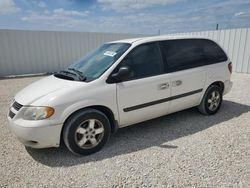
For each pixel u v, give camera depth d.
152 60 3.75
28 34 11.88
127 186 2.48
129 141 3.63
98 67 3.52
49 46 12.65
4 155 3.24
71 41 13.27
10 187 2.52
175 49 4.07
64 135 3.03
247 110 5.06
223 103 5.63
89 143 3.23
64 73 3.78
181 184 2.48
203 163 2.88
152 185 2.48
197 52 4.40
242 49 10.53
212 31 11.78
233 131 3.90
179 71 3.99
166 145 3.44
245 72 10.55
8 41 11.38
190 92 4.20
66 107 2.95
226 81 4.88
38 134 2.85
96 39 14.04
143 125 4.31
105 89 3.22
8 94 7.38
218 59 4.74
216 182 2.49
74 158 3.13
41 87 3.32
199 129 4.04
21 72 12.06
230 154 3.10
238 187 2.40
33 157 3.17
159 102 3.78
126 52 3.52
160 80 3.71
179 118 4.62
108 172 2.75
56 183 2.57
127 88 3.39
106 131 3.34
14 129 2.98
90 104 3.10
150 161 2.97
